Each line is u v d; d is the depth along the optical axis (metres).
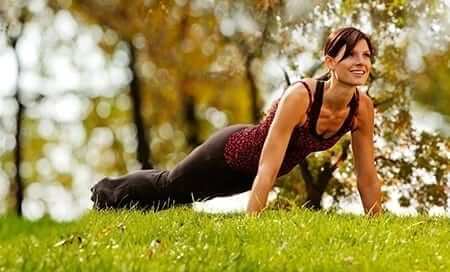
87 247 5.85
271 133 8.59
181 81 26.95
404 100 25.66
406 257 6.39
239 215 9.22
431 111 26.02
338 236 7.08
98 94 29.83
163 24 26.03
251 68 26.34
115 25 26.16
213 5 25.53
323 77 8.83
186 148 28.77
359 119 8.99
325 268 5.65
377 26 24.30
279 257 5.89
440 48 24.80
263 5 24.31
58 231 6.62
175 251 5.91
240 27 25.45
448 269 6.17
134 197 10.52
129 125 30.31
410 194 26.48
